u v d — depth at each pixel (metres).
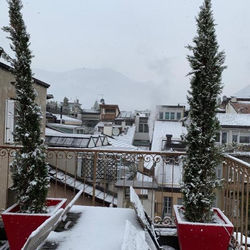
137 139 36.69
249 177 3.04
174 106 32.41
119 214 3.70
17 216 3.18
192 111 3.40
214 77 3.31
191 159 3.37
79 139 16.64
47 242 2.79
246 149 11.84
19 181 3.39
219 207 4.09
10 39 3.39
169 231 3.78
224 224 3.13
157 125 27.09
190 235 3.13
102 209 3.89
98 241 2.84
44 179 3.44
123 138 32.91
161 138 23.05
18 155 3.41
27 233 3.17
